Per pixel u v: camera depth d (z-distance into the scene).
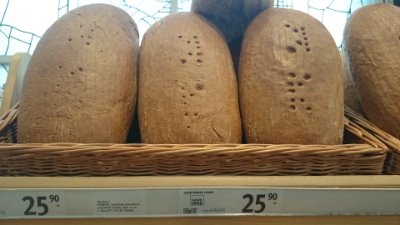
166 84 0.52
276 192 0.41
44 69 0.52
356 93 0.63
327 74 0.53
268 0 0.62
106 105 0.51
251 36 0.59
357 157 0.46
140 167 0.44
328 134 0.51
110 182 0.40
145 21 1.56
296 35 0.56
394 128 0.56
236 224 0.42
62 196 0.40
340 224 0.43
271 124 0.51
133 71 0.58
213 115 0.51
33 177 0.40
